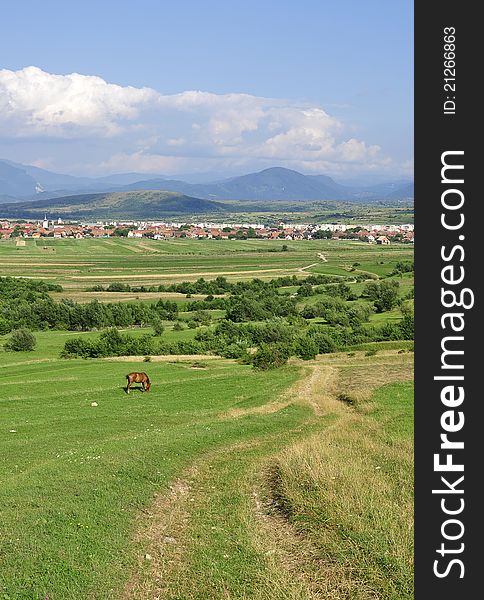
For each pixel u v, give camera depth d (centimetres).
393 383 6400
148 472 2938
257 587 1822
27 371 8262
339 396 5941
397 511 2245
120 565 1930
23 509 2330
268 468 3128
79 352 9875
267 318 14312
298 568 1941
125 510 2400
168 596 1792
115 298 17838
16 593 1702
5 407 5603
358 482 2550
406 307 13850
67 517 2248
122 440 3812
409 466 2834
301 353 9212
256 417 4734
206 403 5728
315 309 14588
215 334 11650
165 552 2073
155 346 10406
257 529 2262
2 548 1952
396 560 1895
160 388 6706
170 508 2527
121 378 7506
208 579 1877
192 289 19250
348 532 2094
